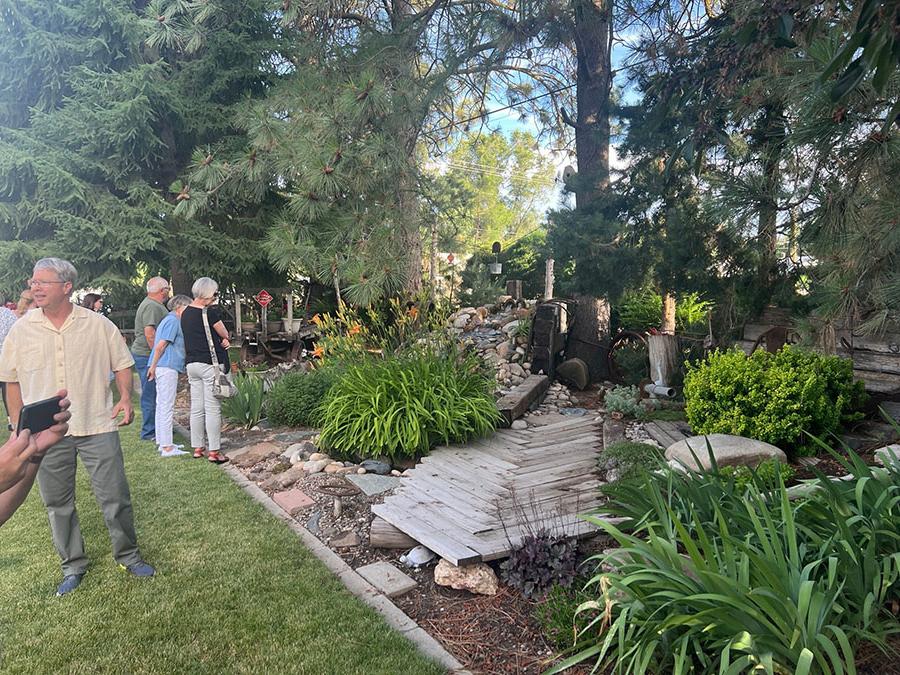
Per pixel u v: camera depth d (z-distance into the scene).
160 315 6.40
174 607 3.06
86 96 10.52
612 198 7.54
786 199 3.87
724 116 4.11
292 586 3.28
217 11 8.70
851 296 3.74
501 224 34.31
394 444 5.26
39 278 3.08
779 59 3.38
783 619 2.14
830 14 3.06
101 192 10.72
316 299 12.41
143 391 6.43
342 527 4.12
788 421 4.69
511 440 5.99
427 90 7.13
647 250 7.12
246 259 11.23
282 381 7.24
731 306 6.77
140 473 5.23
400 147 6.46
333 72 6.92
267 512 4.36
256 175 6.62
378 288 5.82
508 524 3.81
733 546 2.58
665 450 5.23
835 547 2.45
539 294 14.51
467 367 6.52
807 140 3.04
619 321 10.20
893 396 5.68
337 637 2.80
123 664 2.60
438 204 7.13
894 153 2.91
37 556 3.64
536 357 8.61
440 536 3.60
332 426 5.55
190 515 4.28
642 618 2.47
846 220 3.41
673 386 7.38
